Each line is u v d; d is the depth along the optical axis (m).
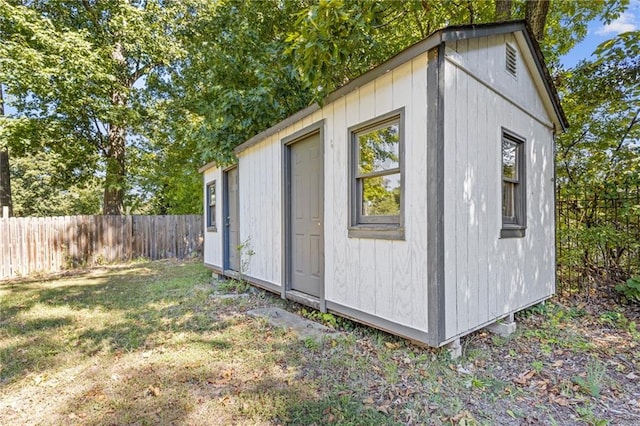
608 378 2.73
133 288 6.50
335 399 2.41
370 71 3.41
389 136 3.37
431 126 2.85
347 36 3.57
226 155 6.50
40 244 9.17
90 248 10.09
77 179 12.65
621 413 2.29
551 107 4.96
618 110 5.72
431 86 2.85
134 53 11.38
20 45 9.02
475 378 2.69
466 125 3.18
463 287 3.08
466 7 6.60
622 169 5.54
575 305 4.82
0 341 3.70
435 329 2.80
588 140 6.00
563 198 5.68
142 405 2.39
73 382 2.75
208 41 9.20
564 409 2.30
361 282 3.59
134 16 10.53
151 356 3.21
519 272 4.10
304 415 2.24
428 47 2.85
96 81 10.51
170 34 11.62
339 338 3.50
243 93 6.95
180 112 12.64
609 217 5.22
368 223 3.62
